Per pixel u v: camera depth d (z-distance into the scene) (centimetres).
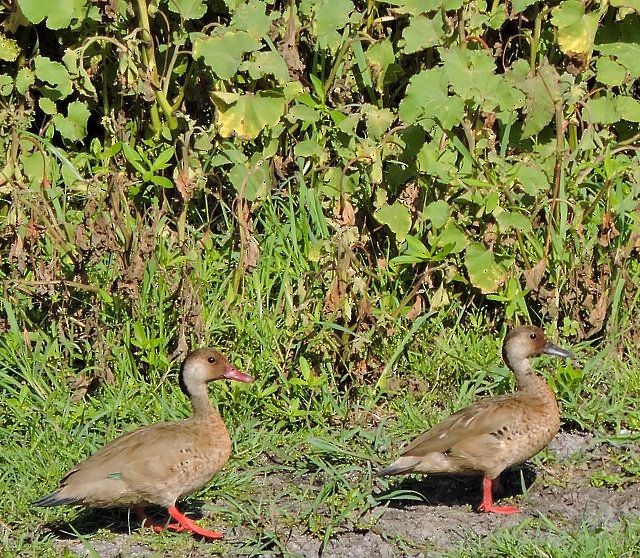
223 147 1376
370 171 1344
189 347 1266
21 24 1410
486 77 1310
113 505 1040
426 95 1305
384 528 1067
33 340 1280
